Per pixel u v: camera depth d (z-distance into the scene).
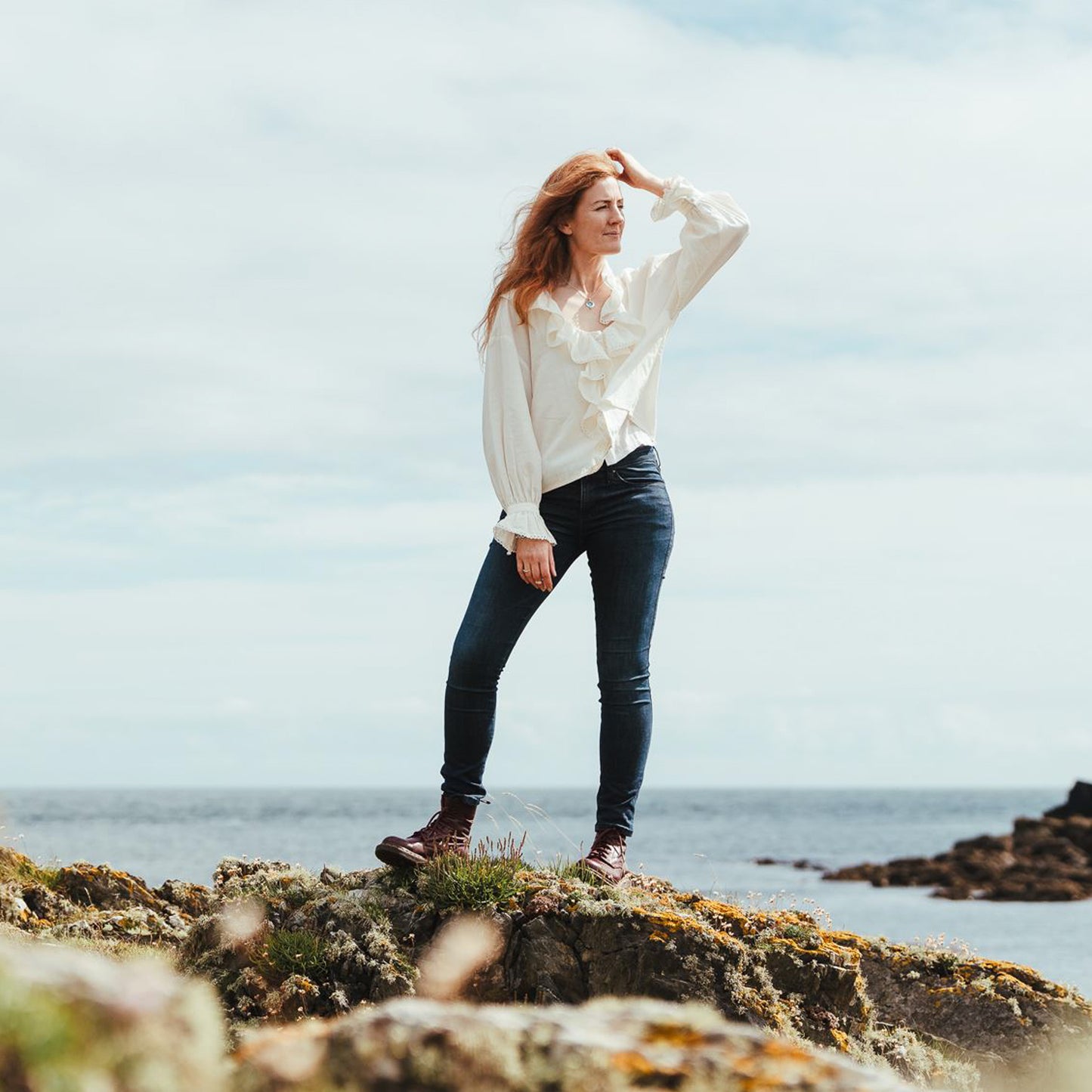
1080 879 42.72
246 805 153.88
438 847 5.21
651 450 5.55
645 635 5.45
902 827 100.81
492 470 5.33
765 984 4.80
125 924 6.00
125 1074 1.67
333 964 4.80
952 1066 4.95
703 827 97.50
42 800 178.25
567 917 4.86
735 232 5.44
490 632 5.30
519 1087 2.08
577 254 5.49
